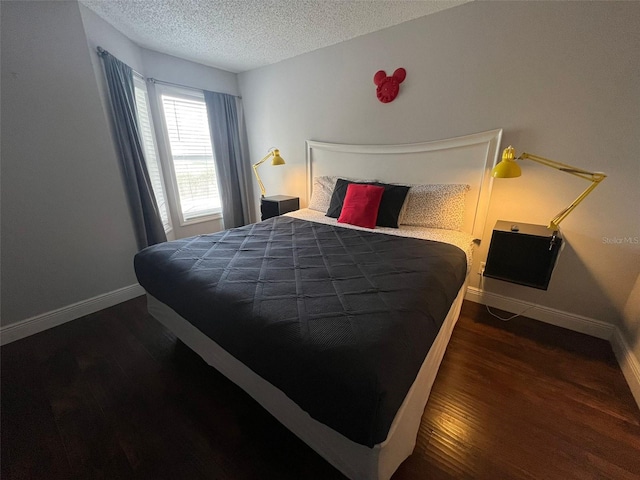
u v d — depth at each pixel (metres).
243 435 1.21
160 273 1.49
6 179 1.73
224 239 1.88
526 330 1.93
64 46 1.83
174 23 2.17
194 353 1.73
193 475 1.06
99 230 2.19
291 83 3.00
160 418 1.29
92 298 2.21
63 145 1.92
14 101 1.69
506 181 1.99
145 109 2.75
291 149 3.28
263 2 1.87
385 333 0.88
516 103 1.84
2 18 1.59
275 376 0.93
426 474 1.05
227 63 3.10
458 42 1.95
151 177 2.82
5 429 1.24
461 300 2.02
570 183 1.78
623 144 1.58
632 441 1.16
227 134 3.46
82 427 1.25
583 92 1.62
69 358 1.69
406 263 1.47
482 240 2.19
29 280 1.90
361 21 2.13
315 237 1.97
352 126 2.68
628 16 1.44
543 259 1.74
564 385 1.45
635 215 1.62
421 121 2.26
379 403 0.72
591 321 1.85
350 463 0.90
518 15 1.71
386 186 2.36
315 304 1.06
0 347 1.79
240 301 1.11
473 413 1.30
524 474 1.05
